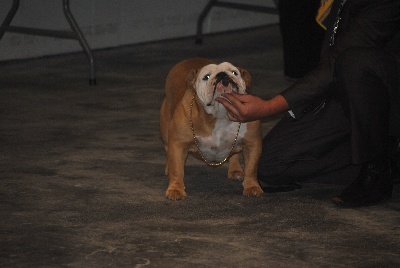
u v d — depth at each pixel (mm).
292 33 8398
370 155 4523
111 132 6398
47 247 3969
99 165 5469
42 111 7086
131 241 4059
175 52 10352
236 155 5223
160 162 5578
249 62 9766
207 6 10836
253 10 11133
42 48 9836
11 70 9039
